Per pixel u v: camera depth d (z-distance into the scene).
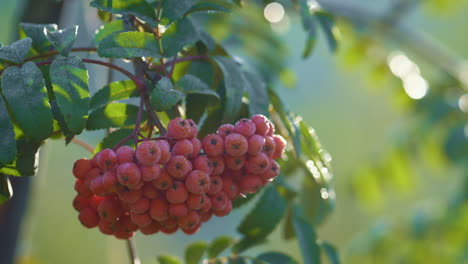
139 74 1.10
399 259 1.95
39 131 1.06
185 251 1.17
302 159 1.16
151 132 1.09
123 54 1.08
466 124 1.80
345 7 1.68
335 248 1.18
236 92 1.12
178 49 1.10
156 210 1.07
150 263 4.05
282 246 3.89
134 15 1.10
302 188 1.19
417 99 1.80
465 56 4.39
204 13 1.12
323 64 4.46
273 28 1.53
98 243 4.15
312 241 1.16
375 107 4.69
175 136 1.06
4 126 1.06
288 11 1.34
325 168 1.14
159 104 1.07
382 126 4.66
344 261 1.98
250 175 1.08
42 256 3.95
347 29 1.69
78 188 1.07
